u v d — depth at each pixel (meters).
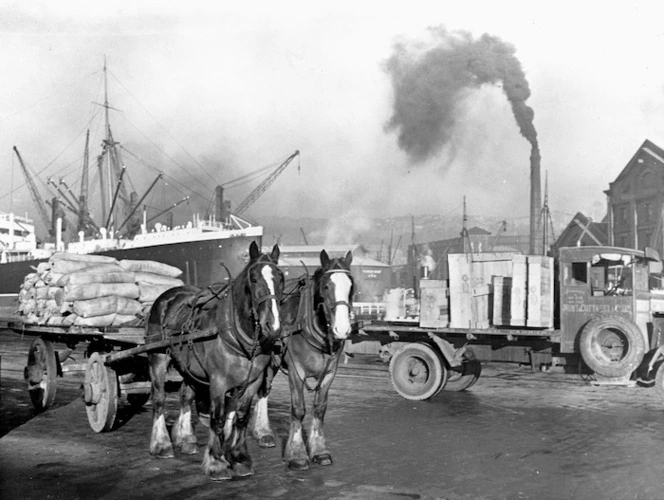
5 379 13.55
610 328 10.07
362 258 55.09
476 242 59.31
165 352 6.86
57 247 42.16
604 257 10.58
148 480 5.83
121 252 38.22
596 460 6.64
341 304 5.86
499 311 10.77
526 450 7.10
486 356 11.26
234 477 5.90
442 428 8.39
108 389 7.68
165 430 6.83
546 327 10.51
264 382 7.31
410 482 5.77
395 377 11.07
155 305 7.30
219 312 5.98
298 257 54.12
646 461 6.61
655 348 10.70
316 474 6.04
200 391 7.23
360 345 12.19
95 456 6.77
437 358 10.77
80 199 54.00
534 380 13.67
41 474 6.05
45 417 9.13
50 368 9.30
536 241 47.38
